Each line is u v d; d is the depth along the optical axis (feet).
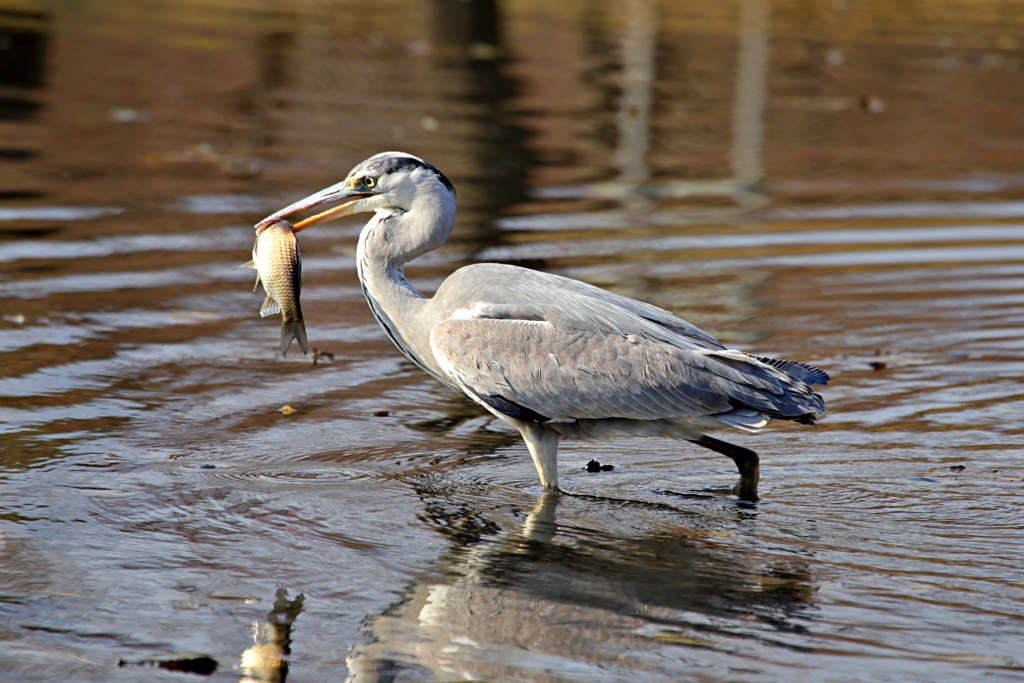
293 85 89.81
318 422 37.76
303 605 26.45
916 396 40.75
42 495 31.53
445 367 34.09
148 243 54.24
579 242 56.85
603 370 32.58
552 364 32.91
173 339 44.27
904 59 108.47
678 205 64.23
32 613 25.63
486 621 25.93
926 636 25.18
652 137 78.79
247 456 34.88
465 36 114.42
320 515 31.19
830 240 58.90
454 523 31.07
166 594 26.73
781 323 47.44
